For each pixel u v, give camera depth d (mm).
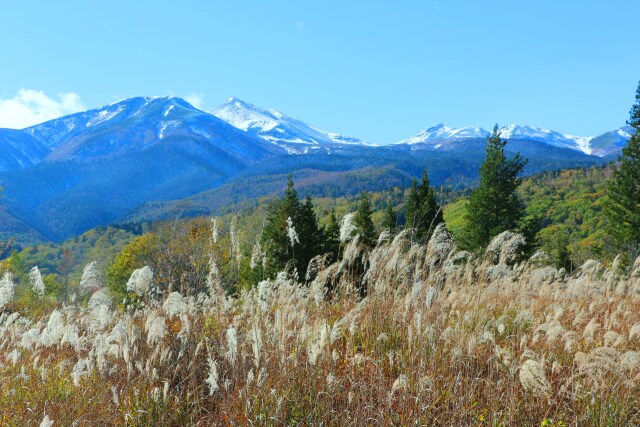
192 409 5980
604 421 5258
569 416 5465
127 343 6102
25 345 7543
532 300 9141
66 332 7051
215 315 7605
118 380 6598
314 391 5969
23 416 5930
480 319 7457
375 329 7438
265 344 6566
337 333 6359
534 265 11500
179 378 6484
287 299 7852
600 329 7727
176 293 6598
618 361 5266
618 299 9719
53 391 6531
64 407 6023
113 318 7590
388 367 6652
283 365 6145
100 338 6426
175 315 7973
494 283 8695
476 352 6773
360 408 5660
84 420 5734
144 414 5699
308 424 5539
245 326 7477
